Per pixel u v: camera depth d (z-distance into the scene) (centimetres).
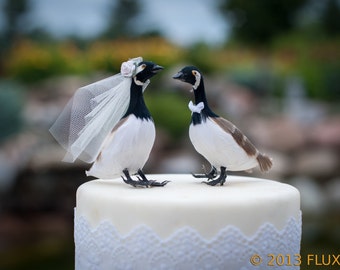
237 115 850
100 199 220
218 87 879
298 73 1034
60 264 577
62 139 255
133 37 1075
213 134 238
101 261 220
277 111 940
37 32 1097
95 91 252
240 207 208
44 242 676
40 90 848
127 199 212
